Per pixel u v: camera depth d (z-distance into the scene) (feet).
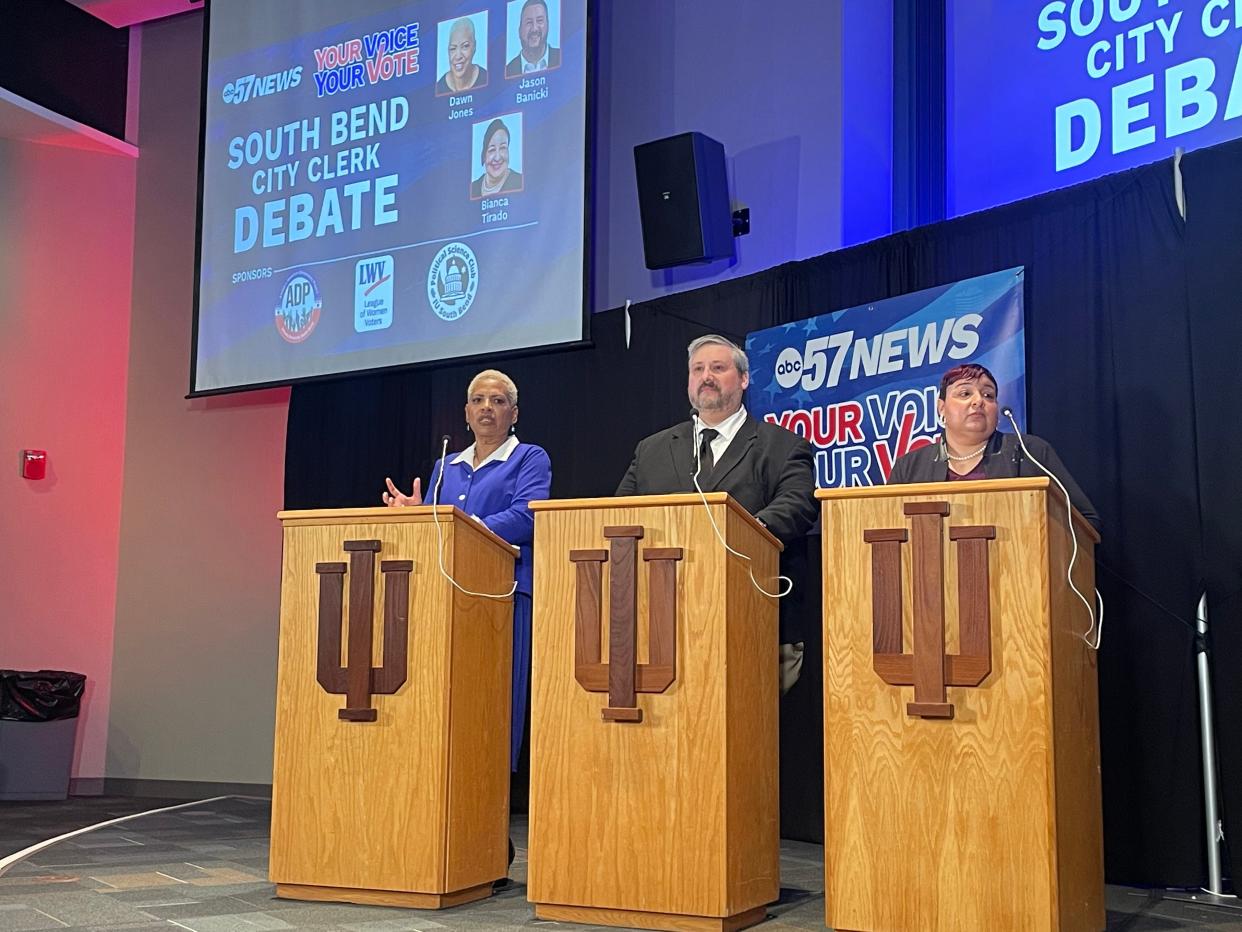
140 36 23.13
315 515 9.45
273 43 19.80
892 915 7.68
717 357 11.18
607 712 8.40
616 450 16.85
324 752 9.22
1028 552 7.59
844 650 7.99
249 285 19.54
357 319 18.43
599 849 8.36
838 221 15.47
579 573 8.62
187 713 21.20
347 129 18.89
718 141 16.87
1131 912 9.55
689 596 8.34
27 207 21.91
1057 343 12.42
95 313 22.17
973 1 15.16
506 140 17.37
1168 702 11.01
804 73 16.07
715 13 17.15
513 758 10.43
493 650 9.62
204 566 21.47
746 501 10.84
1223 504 10.80
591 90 16.74
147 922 8.34
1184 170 11.44
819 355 14.67
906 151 15.74
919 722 7.73
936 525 7.78
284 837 9.27
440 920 8.49
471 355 17.33
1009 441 10.27
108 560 21.85
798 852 13.14
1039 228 12.75
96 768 21.39
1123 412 11.73
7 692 19.49
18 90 20.99
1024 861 7.38
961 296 13.28
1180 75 12.87
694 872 8.13
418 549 9.16
